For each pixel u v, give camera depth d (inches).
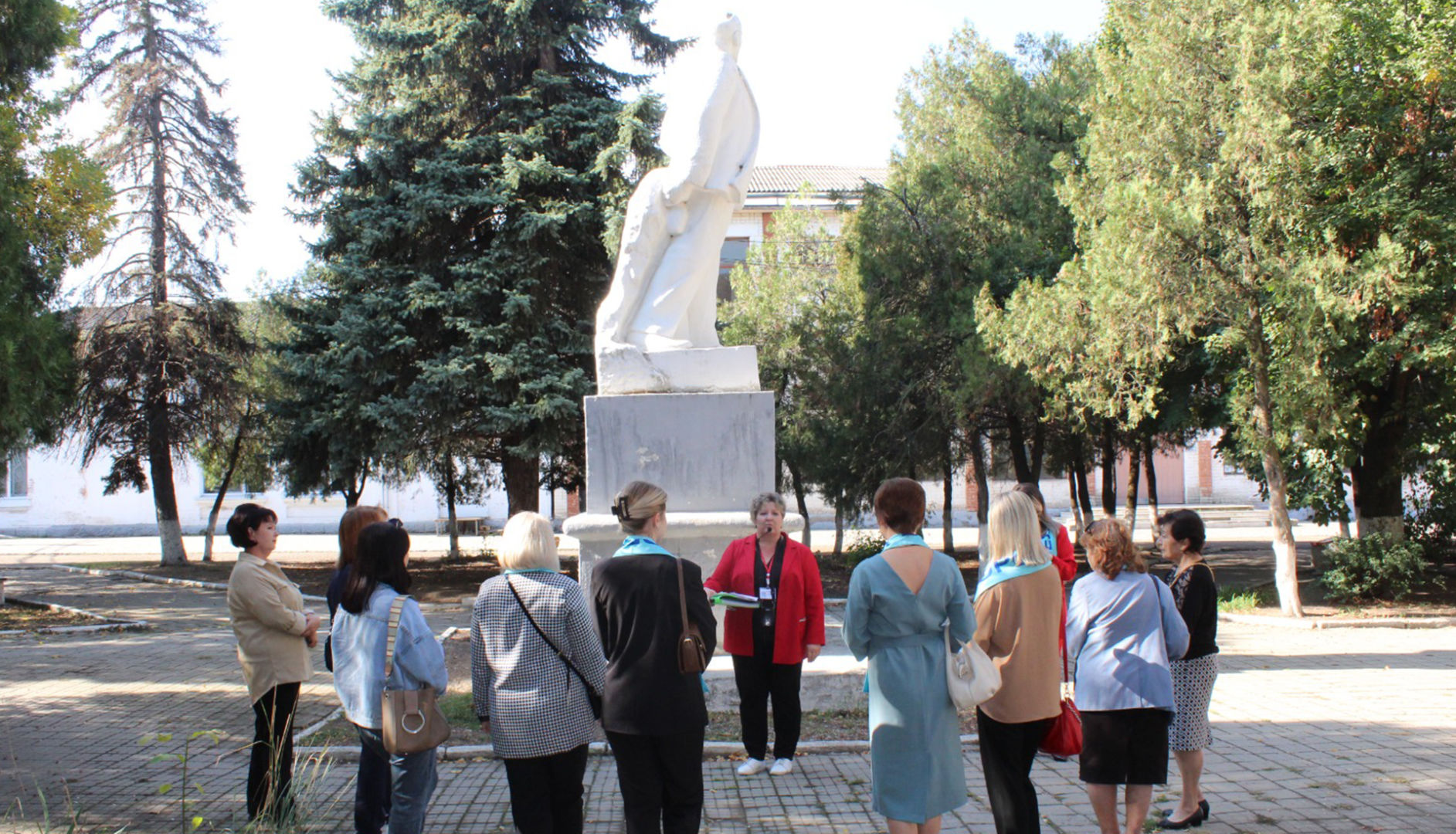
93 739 286.2
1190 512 210.4
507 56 760.3
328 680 383.6
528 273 705.0
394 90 768.9
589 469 277.0
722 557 253.0
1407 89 527.8
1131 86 557.6
